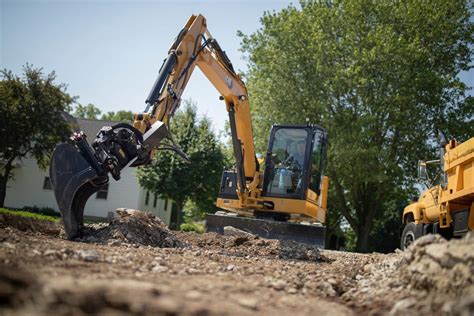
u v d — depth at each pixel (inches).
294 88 925.2
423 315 145.3
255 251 403.2
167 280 172.1
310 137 514.6
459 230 372.8
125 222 354.6
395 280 197.5
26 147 992.9
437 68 952.9
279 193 508.4
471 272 155.9
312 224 507.2
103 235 333.1
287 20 968.9
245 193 510.6
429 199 437.4
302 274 231.9
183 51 412.8
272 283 194.2
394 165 865.5
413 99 894.4
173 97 392.5
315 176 530.9
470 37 948.6
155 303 121.4
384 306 173.2
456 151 373.4
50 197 1217.4
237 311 134.7
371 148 843.4
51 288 119.0
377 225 1342.3
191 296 143.2
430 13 920.9
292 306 158.7
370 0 935.7
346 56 922.7
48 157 1036.5
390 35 869.8
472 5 951.0
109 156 329.1
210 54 447.2
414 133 922.1
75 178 321.4
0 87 970.7
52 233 354.6
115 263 204.1
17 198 1213.7
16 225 337.4
